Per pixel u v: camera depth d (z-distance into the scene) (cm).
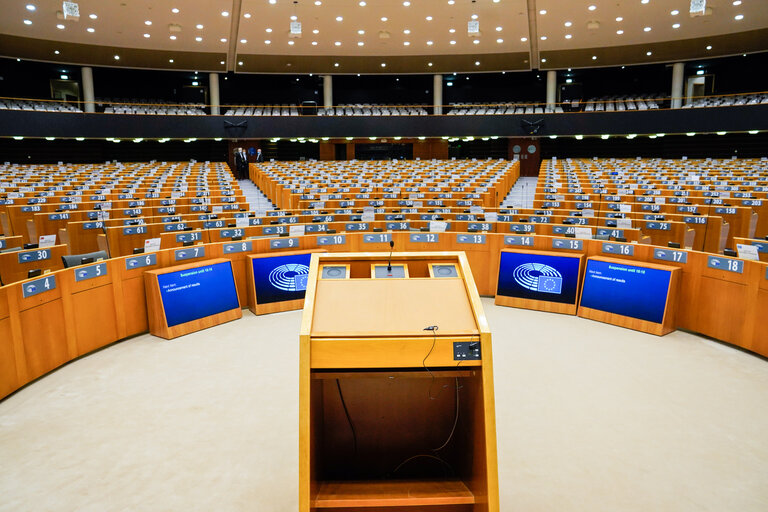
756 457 332
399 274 259
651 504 288
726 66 2516
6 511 283
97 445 349
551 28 1933
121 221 988
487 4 1691
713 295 537
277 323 607
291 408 399
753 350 496
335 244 720
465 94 2891
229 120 2306
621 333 567
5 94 2459
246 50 2172
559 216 953
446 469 277
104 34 1917
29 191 1401
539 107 2541
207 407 401
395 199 1301
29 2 1588
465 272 252
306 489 206
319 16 1795
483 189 1518
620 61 2359
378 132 2394
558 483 306
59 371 472
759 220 1125
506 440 352
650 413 389
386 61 2366
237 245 656
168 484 307
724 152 2388
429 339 211
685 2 1662
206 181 1648
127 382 447
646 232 952
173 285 569
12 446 348
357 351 209
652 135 2245
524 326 592
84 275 505
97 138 2150
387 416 274
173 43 2050
